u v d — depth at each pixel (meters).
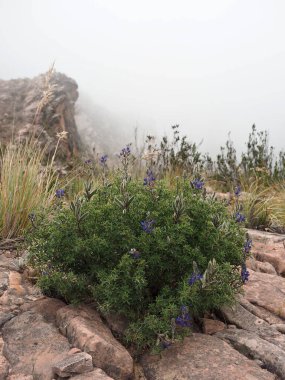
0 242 3.93
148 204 3.04
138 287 2.65
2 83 10.97
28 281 3.29
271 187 7.35
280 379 2.46
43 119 9.58
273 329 2.94
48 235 3.03
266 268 4.20
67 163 8.12
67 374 2.23
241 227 3.46
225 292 2.79
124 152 3.63
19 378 2.24
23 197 4.13
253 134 8.36
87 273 2.94
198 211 3.02
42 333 2.58
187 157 7.11
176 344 2.63
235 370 2.40
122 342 2.68
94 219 2.91
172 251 2.78
